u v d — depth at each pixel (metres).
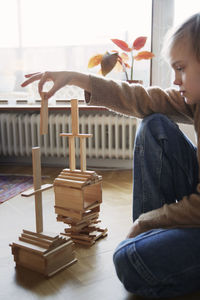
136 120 2.41
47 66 2.58
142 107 1.00
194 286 0.77
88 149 2.55
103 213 1.49
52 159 2.76
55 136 2.68
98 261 1.03
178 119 1.04
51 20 2.51
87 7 2.45
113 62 2.15
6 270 0.99
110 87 0.98
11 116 2.67
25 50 2.59
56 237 0.96
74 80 0.98
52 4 2.49
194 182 0.99
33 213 1.51
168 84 2.40
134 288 0.78
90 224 1.21
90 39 2.49
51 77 0.95
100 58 2.24
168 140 0.93
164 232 0.77
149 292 0.76
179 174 0.95
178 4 2.27
